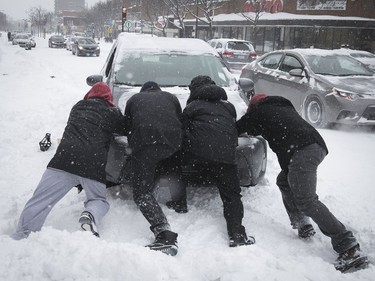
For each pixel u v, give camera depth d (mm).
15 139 6703
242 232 3562
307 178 3428
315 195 3465
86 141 3629
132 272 2887
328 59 9164
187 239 3686
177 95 4934
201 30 47906
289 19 34812
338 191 5059
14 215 4074
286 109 3689
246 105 4984
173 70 5691
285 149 3518
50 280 2859
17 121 7840
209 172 3918
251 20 35375
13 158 5820
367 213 4414
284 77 9367
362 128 8617
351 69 9109
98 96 3963
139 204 3621
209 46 6488
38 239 3217
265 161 4605
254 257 3158
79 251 3041
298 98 8945
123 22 28406
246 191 4875
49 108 9180
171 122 3752
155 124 3680
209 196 4703
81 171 3547
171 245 3307
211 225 3939
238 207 3688
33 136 6941
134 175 3707
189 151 3775
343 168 5957
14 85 13273
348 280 3027
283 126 3553
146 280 2865
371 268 3189
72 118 3770
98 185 3643
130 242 3621
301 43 35219
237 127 3898
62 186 3543
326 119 8281
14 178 5082
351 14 33062
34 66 20781
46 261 2959
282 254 3521
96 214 3561
